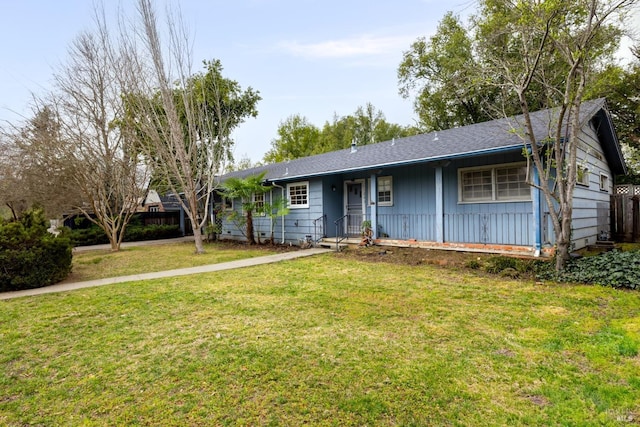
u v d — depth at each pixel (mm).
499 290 5875
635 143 16703
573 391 2797
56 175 13984
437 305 5113
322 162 14422
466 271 7527
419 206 10914
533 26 6297
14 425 2564
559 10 5879
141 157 14750
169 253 12883
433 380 3004
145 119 12688
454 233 10047
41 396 2939
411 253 9781
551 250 7613
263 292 6172
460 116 23203
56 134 13203
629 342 3607
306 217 13539
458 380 3002
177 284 7098
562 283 6230
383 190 11969
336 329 4254
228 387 2977
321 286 6512
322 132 44125
